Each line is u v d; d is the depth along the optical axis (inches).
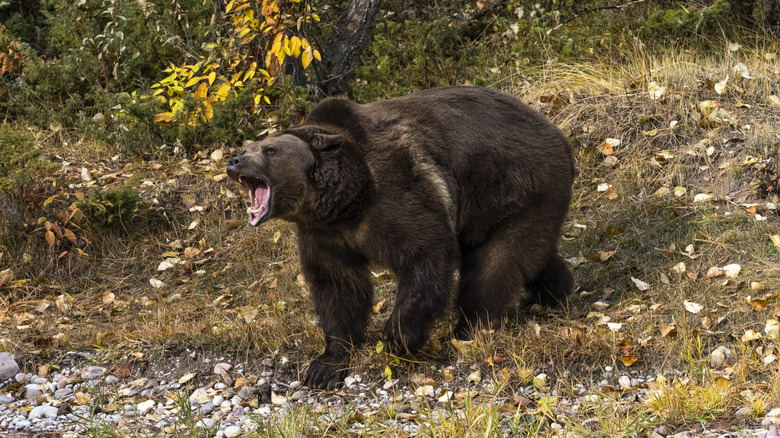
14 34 694.5
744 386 290.8
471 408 287.4
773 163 457.7
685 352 319.3
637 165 502.3
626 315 367.2
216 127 568.7
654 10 692.7
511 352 335.9
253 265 476.7
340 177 319.6
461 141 346.9
